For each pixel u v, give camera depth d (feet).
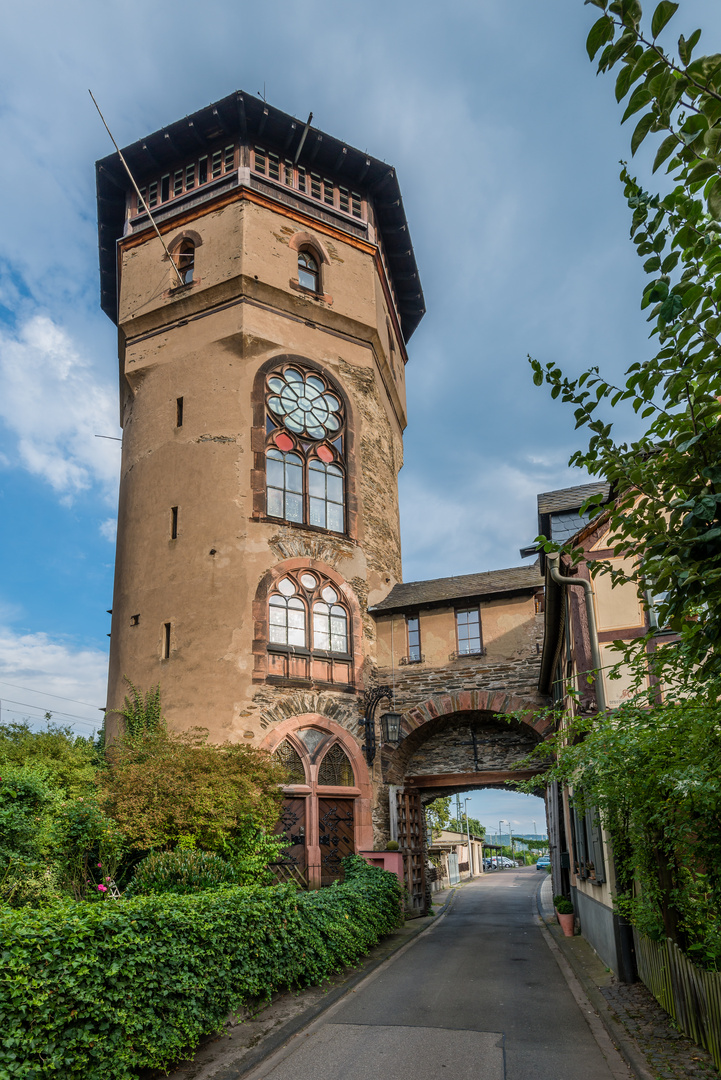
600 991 31.24
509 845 325.62
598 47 12.15
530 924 62.13
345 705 63.05
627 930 32.96
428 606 67.77
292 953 32.60
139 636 62.59
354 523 69.26
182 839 42.57
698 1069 20.79
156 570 63.62
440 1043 26.18
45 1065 18.79
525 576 67.46
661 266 13.66
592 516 17.39
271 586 61.87
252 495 63.31
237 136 73.36
